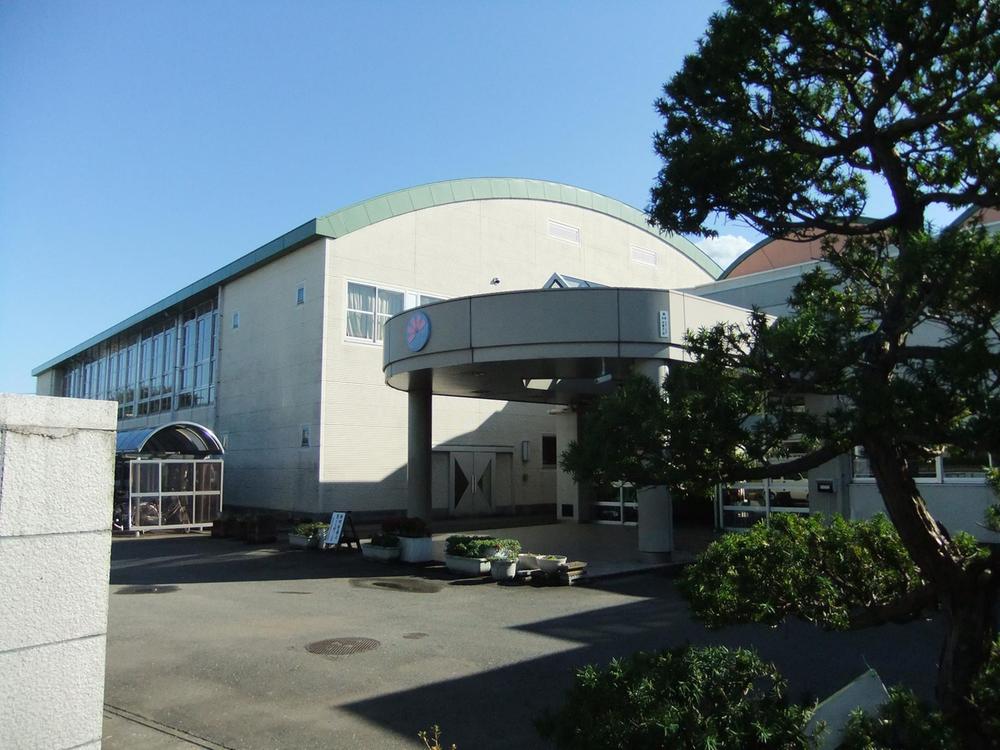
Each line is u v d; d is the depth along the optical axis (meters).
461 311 14.52
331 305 22.75
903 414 3.23
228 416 26.77
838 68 4.38
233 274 26.69
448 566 13.44
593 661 7.31
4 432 2.81
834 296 4.62
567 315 13.60
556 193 29.03
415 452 18.36
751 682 4.02
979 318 3.29
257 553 16.22
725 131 4.62
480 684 6.56
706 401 3.86
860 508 14.17
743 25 4.25
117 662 7.29
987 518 5.05
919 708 3.68
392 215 24.28
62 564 2.93
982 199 4.16
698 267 34.47
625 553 15.20
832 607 4.51
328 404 22.44
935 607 4.45
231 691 6.36
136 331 35.50
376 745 5.15
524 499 27.80
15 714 2.77
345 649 7.79
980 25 3.99
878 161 4.41
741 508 18.34
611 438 4.02
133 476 20.67
